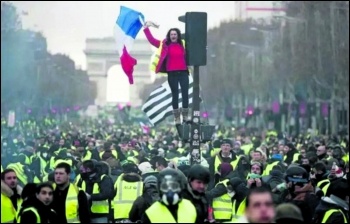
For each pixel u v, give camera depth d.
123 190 31.34
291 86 155.75
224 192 30.08
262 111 184.12
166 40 34.09
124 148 57.84
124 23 36.19
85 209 27.11
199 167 24.20
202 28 31.39
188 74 34.53
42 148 59.25
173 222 22.95
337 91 134.62
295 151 56.22
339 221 25.20
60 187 26.97
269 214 19.83
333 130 134.88
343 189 25.53
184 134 32.06
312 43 139.50
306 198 26.81
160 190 23.47
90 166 32.72
